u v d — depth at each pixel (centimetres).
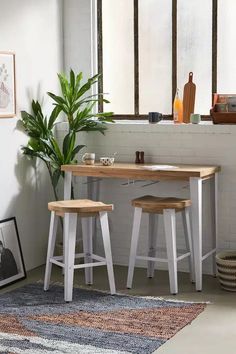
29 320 482
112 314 496
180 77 640
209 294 550
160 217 629
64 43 663
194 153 609
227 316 494
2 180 588
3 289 564
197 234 555
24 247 620
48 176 649
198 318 490
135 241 564
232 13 615
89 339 445
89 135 650
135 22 648
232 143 594
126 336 451
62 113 669
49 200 653
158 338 448
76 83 622
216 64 624
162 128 618
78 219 659
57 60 655
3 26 577
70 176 600
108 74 664
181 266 623
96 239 657
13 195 602
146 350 427
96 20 658
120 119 664
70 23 659
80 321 480
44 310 505
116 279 598
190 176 550
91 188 648
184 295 548
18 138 604
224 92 625
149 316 491
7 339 443
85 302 526
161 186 628
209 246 612
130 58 655
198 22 628
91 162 604
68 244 524
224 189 601
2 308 509
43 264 647
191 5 628
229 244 604
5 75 580
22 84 606
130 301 529
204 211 611
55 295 545
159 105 650
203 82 632
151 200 562
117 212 647
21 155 610
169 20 638
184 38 634
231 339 448
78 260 640
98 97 664
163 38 641
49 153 620
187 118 624
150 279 598
